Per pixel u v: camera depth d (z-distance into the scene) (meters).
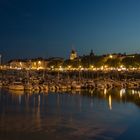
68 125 70.19
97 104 102.62
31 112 86.00
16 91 144.50
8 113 84.06
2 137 60.62
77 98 119.12
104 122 73.56
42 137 60.69
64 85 158.88
